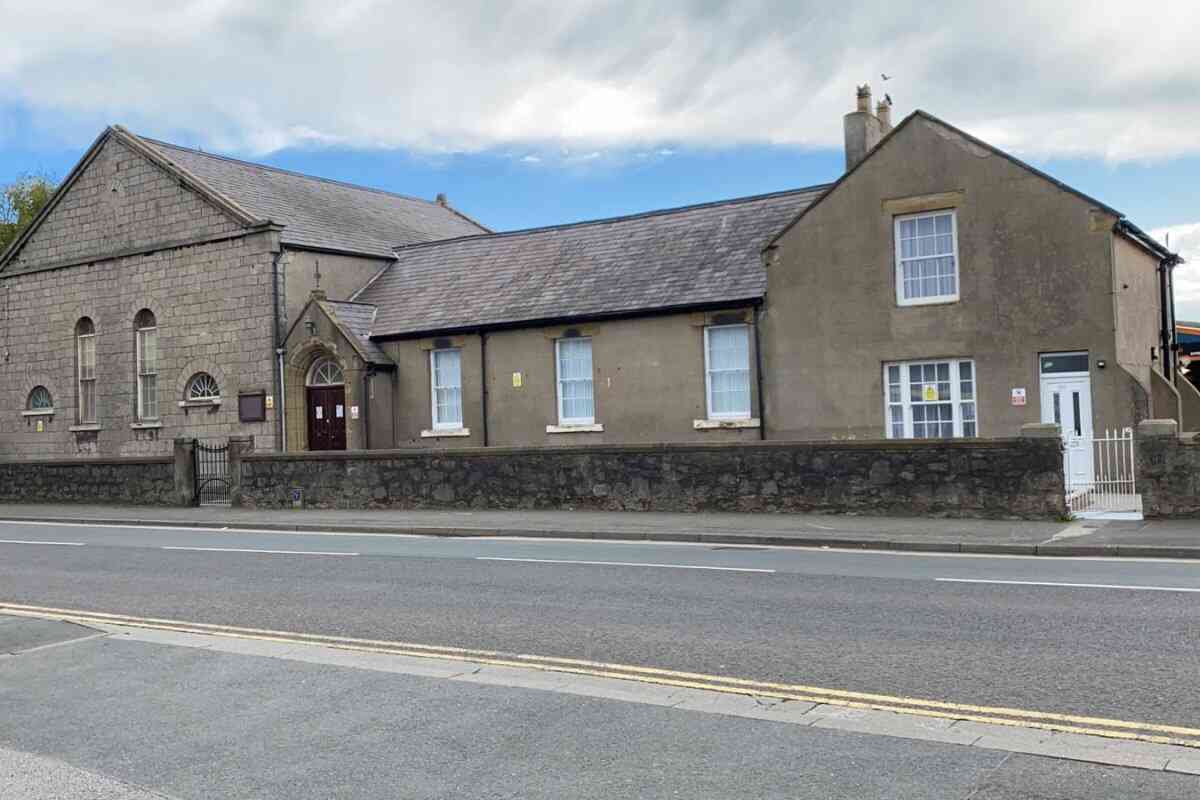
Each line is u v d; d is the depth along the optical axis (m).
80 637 9.50
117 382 31.41
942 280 20.56
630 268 25.62
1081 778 5.30
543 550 15.16
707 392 23.25
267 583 12.56
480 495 20.58
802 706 6.68
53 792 5.68
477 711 6.84
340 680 7.74
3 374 34.16
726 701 6.85
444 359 26.95
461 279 28.56
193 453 24.33
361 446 26.47
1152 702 6.49
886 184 20.97
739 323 22.80
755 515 17.72
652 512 18.77
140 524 21.78
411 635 9.27
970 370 20.33
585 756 5.91
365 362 26.39
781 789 5.30
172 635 9.56
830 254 21.56
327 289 29.55
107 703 7.36
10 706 7.35
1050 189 19.39
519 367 25.66
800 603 10.11
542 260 27.73
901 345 20.77
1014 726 6.13
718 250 24.84
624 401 24.20
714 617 9.56
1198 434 14.96
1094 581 10.92
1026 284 19.59
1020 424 19.62
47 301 33.16
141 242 30.84
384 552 15.38
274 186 32.25
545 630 9.25
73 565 14.76
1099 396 18.95
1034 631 8.52
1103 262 18.97
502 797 5.37
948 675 7.29
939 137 20.41
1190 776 5.29
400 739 6.35
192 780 5.79
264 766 5.97
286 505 23.00
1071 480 19.02
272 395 27.98
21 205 51.72
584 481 19.52
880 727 6.21
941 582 11.16
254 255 28.44
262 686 7.66
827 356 21.59
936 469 16.50
